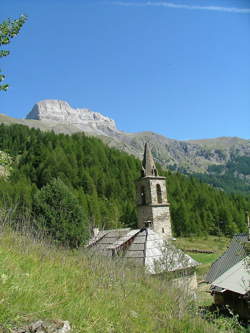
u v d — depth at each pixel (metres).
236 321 9.89
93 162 115.06
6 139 118.31
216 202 103.50
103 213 73.31
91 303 6.63
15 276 6.37
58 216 34.12
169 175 119.44
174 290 9.14
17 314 5.02
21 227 10.12
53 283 7.04
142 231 24.66
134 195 98.62
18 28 9.18
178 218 82.19
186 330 7.22
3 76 9.34
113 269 9.44
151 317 7.32
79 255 10.27
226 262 25.77
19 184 77.56
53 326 5.05
